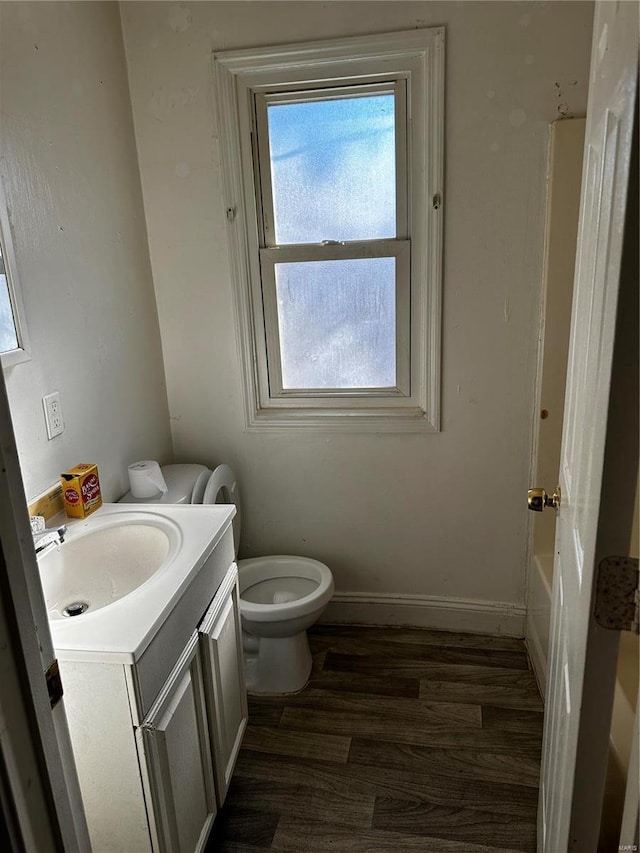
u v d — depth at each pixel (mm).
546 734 1406
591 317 949
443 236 2072
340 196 2170
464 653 2334
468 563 2398
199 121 2104
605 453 697
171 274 2275
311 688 2164
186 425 2439
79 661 1116
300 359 2354
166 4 2018
